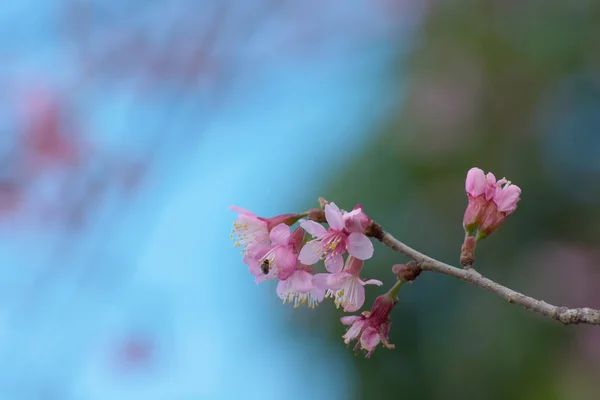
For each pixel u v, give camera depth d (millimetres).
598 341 6422
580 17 7348
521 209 7012
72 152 7695
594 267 6801
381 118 7801
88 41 7789
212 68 7738
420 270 3150
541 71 7383
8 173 7656
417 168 7305
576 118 7211
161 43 7777
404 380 6863
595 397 6266
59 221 7441
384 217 7152
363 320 3246
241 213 3424
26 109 7914
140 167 7480
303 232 3262
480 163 7289
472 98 7496
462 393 6586
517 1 7664
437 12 8062
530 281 6797
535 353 6480
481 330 6621
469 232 3230
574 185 7070
